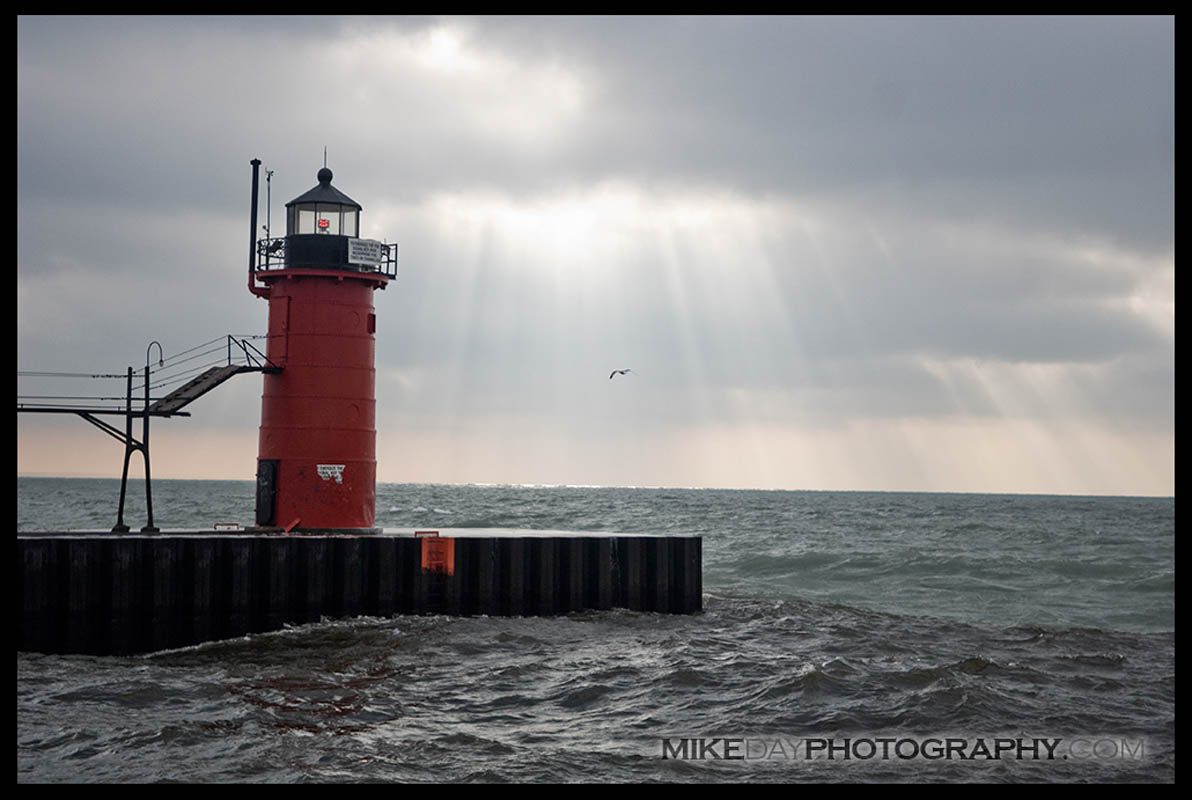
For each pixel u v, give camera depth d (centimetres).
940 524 9631
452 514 10069
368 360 3269
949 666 2445
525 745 1855
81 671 2331
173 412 2895
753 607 3275
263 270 3238
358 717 1998
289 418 3186
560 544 2973
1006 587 4500
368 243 3225
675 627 2914
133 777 1642
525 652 2552
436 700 2139
